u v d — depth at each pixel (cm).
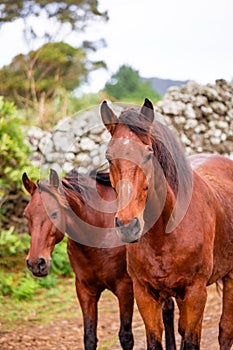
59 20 3388
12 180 1179
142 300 591
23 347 856
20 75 3133
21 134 1217
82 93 2347
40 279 1196
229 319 678
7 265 1216
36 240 650
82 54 3397
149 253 566
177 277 571
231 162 732
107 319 1018
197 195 596
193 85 1504
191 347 580
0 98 1189
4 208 1280
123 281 699
